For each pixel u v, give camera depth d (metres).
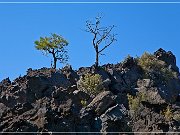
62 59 97.44
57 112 55.16
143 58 92.19
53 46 97.19
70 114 55.22
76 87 74.31
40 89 70.38
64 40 97.81
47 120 52.59
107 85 78.31
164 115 64.81
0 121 53.59
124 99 72.00
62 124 53.09
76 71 86.19
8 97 68.56
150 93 70.38
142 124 60.44
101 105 62.81
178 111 66.88
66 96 60.50
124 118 60.69
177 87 89.12
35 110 54.41
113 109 61.12
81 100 65.81
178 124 61.12
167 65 93.69
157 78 88.44
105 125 58.12
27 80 70.81
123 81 83.62
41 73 79.38
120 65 89.00
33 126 51.53
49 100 57.72
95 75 77.50
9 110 55.62
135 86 83.75
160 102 67.31
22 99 68.94
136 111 62.97
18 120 51.56
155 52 95.50
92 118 58.12
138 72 88.44
